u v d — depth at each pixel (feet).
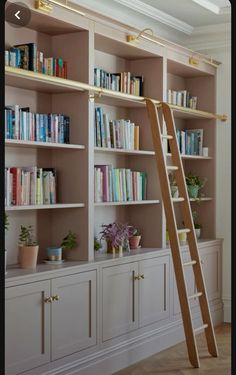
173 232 15.42
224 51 20.61
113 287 14.85
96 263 14.15
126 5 16.60
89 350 13.91
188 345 15.19
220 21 19.43
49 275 12.53
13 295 11.55
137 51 16.70
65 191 14.53
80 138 14.34
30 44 12.90
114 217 17.35
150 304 16.47
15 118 12.41
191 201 20.72
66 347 13.10
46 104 14.53
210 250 19.81
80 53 14.32
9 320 11.46
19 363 11.69
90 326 13.97
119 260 15.05
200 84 20.90
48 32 14.34
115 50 16.57
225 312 20.70
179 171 16.49
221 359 15.92
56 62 13.88
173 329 17.52
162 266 17.07
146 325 16.26
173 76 20.44
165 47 17.52
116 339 14.96
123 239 15.70
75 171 14.42
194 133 20.30
